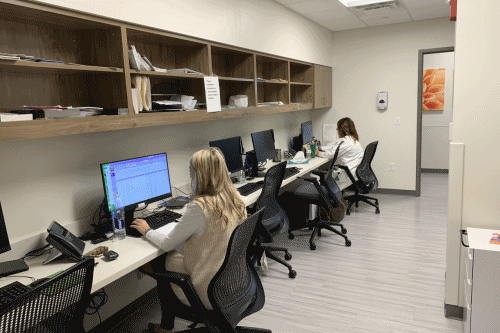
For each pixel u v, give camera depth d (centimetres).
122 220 202
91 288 133
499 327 187
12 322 103
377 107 533
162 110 230
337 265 311
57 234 175
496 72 202
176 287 179
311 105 479
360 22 486
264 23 350
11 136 142
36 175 193
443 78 646
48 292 111
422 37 493
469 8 202
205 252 169
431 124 671
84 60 205
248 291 180
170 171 290
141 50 247
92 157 224
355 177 448
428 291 263
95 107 195
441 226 399
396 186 541
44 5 157
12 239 183
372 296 259
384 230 393
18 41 175
